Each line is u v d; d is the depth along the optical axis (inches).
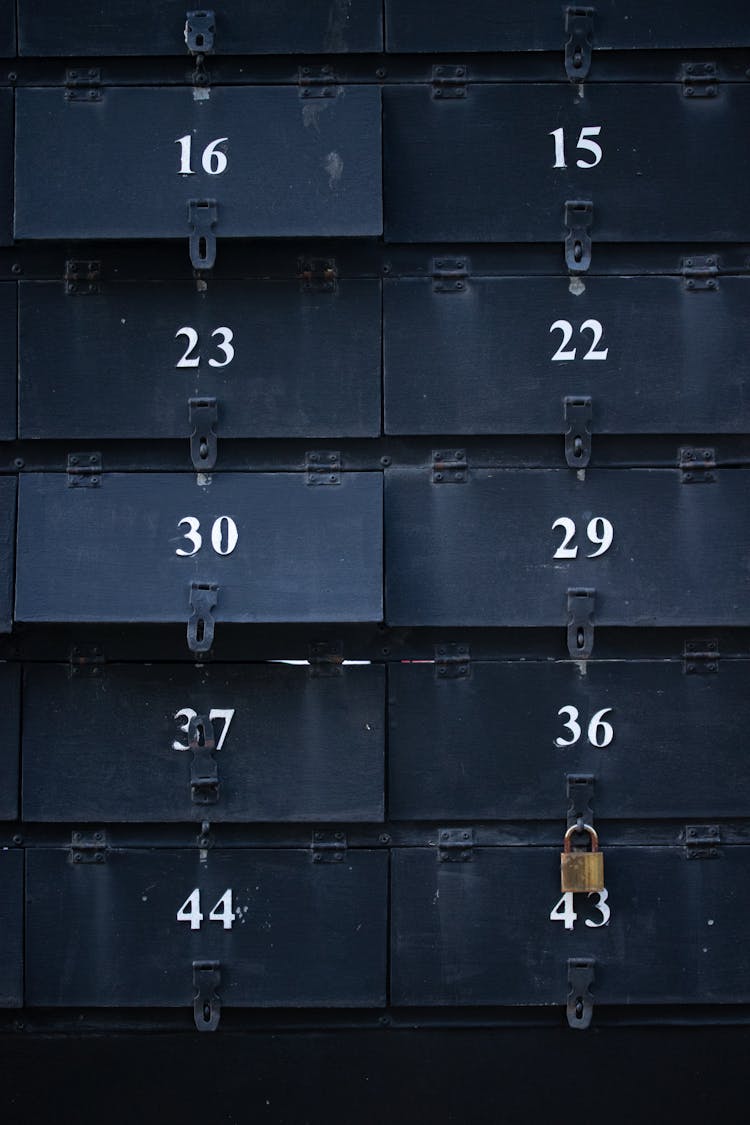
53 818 142.2
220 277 143.4
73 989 142.7
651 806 142.9
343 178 139.9
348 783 142.3
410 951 142.9
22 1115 144.5
